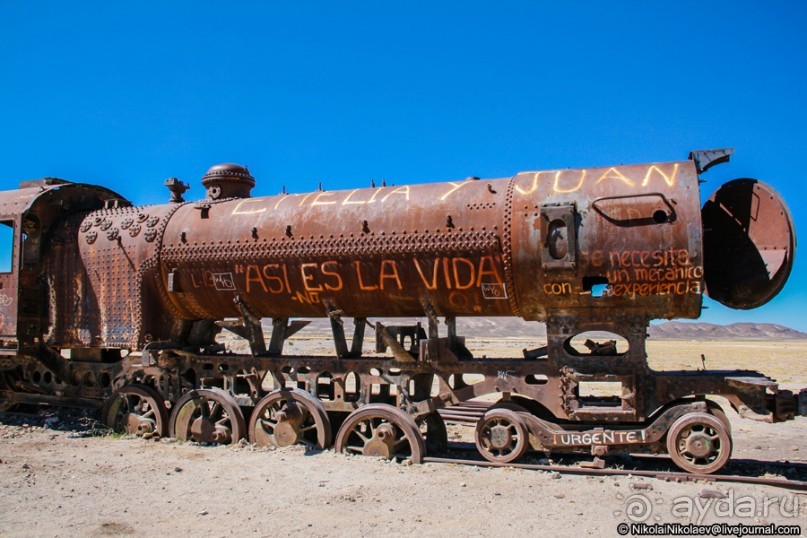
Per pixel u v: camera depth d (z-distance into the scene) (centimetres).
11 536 522
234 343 3186
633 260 698
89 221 1007
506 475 715
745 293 744
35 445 877
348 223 820
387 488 665
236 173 1010
